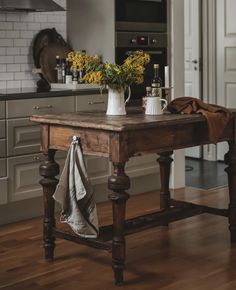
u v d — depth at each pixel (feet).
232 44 23.04
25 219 16.15
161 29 19.01
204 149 24.41
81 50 19.33
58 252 13.30
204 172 22.02
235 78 23.12
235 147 13.52
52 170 12.69
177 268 12.25
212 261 12.64
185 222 15.61
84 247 13.62
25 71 18.78
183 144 12.26
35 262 12.70
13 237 14.48
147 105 12.69
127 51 18.54
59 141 12.25
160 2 18.95
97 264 12.54
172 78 19.15
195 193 18.81
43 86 17.46
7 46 18.28
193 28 24.03
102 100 17.48
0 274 11.99
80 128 11.71
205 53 23.86
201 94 24.22
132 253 13.20
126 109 13.74
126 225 12.55
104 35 18.58
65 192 11.75
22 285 11.40
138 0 18.51
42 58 18.74
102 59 18.75
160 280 11.60
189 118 12.13
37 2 17.17
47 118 12.27
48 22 19.26
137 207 17.15
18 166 15.74
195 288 11.17
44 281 11.61
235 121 13.38
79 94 16.90
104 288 11.25
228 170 13.61
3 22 18.12
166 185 14.92
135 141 11.32
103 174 17.69
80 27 19.34
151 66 18.99
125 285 11.37
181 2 19.21
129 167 18.16
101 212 16.65
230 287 11.19
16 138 15.62
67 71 18.43
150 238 14.28
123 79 12.32
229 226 13.87
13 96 15.43
